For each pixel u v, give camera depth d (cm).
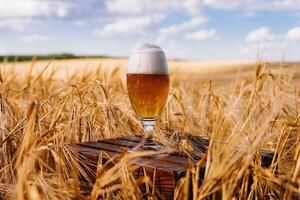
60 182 64
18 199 53
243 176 66
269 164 74
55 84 147
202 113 124
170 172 63
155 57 74
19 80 151
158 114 76
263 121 69
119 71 153
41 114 100
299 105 116
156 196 65
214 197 60
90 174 74
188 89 163
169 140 80
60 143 83
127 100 132
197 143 79
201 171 64
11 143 90
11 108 102
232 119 96
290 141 94
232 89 141
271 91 109
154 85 73
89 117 103
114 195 69
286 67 122
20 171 56
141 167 66
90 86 119
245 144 68
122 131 107
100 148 77
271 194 70
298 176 66
